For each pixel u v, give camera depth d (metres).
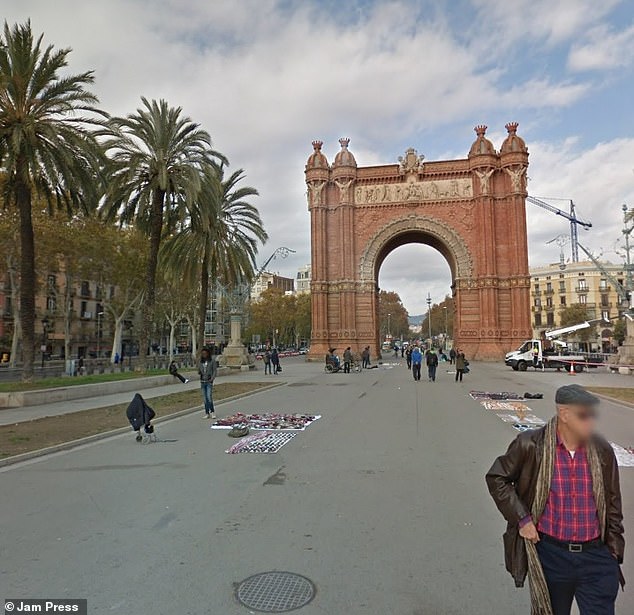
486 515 6.32
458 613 4.01
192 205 28.84
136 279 49.47
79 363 44.34
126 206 28.09
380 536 5.65
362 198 58.22
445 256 60.53
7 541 5.63
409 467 8.83
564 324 94.06
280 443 11.06
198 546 5.41
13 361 44.62
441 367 46.56
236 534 5.75
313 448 10.53
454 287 58.00
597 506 2.97
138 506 6.83
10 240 36.59
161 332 85.31
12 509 6.77
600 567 2.94
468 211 56.16
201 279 40.03
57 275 71.81
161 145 27.41
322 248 57.66
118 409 17.14
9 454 9.96
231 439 11.75
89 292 79.25
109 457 10.02
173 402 18.98
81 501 7.10
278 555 5.15
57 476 8.56
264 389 24.61
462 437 11.66
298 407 17.64
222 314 102.25
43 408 17.80
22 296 22.02
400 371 40.38
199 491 7.51
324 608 4.09
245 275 40.81
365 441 11.22
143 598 4.29
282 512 6.50
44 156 20.81
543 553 3.04
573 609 4.16
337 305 57.38
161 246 39.94
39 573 4.80
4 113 20.58
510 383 27.70
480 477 8.14
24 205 21.83
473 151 56.06
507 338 53.62
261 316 96.06
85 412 16.48
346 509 6.59
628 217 51.78
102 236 43.72
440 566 4.87
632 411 15.91
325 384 27.84
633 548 5.23
